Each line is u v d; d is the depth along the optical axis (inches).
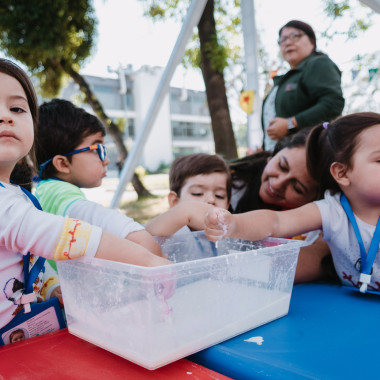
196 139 620.7
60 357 22.0
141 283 19.0
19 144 26.7
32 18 203.6
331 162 39.8
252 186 65.5
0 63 27.2
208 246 38.6
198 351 21.5
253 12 105.8
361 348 21.8
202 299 21.4
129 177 99.8
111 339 21.1
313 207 38.8
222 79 163.5
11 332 25.3
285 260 27.3
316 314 28.0
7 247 24.1
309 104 80.8
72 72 254.4
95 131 47.6
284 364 19.8
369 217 36.6
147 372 19.8
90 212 35.9
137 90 514.0
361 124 35.4
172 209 38.8
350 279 38.8
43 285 34.8
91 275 22.1
